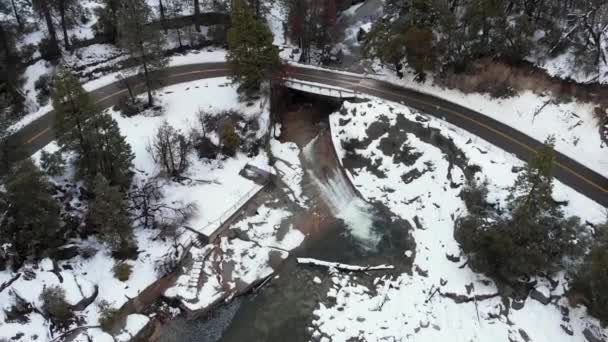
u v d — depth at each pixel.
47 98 70.81
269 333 50.22
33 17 80.81
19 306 47.53
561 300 50.72
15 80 69.94
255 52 68.12
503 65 73.31
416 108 71.75
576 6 74.25
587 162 62.44
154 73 73.44
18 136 61.56
